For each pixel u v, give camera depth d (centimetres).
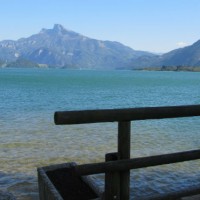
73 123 414
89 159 1569
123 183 477
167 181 1275
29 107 4000
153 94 6912
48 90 7500
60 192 738
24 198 1068
